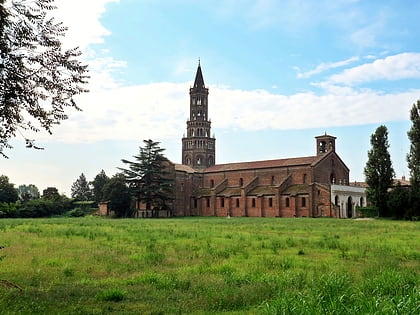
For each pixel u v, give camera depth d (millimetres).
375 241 30766
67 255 23188
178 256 22516
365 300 10719
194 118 134625
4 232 41125
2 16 13086
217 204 117312
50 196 131500
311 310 10383
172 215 115438
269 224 59031
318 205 98625
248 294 13180
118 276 17422
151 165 107062
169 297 13586
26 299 13133
